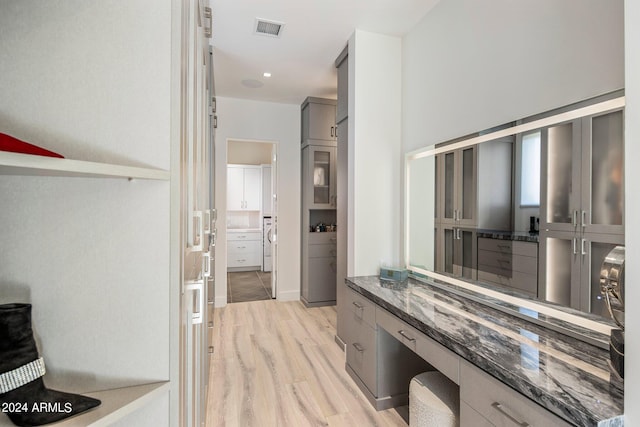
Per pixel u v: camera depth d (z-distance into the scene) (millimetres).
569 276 1356
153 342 771
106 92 750
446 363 1358
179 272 787
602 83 1263
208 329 2217
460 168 2041
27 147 531
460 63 2059
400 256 2711
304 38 2756
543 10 1515
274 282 4609
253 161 6914
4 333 592
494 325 1465
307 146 4262
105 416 637
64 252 744
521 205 1593
